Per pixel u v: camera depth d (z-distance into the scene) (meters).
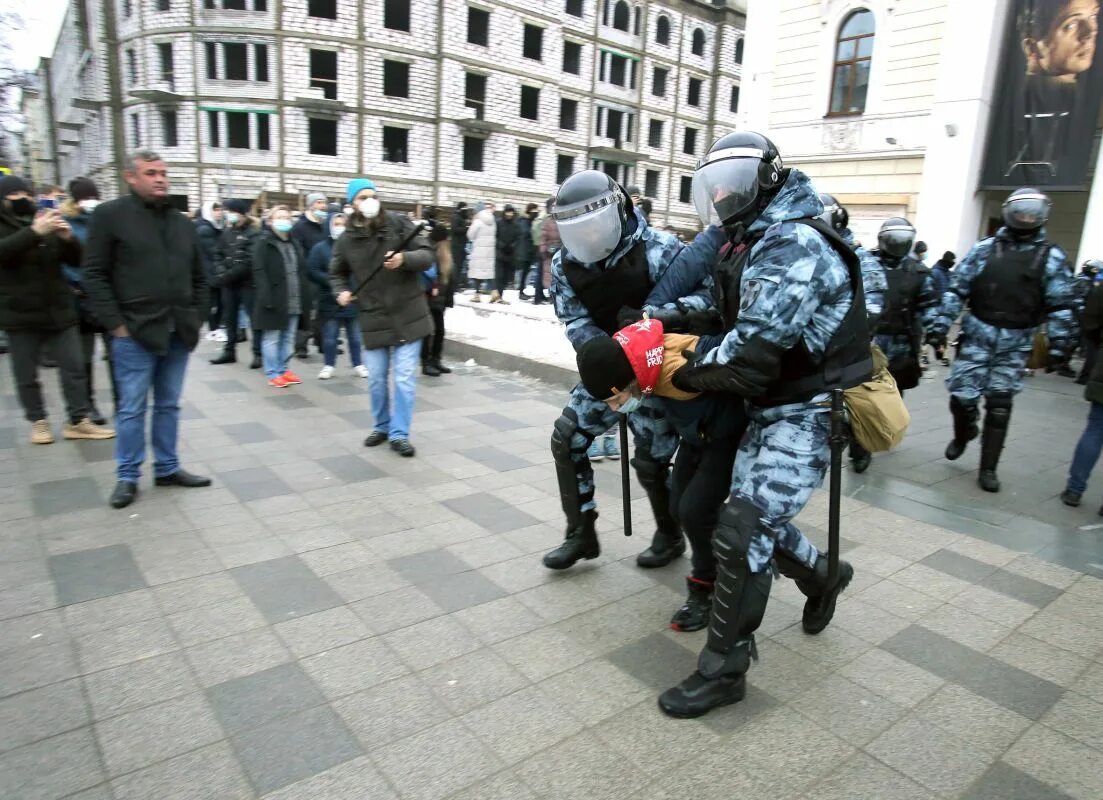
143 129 30.25
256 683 2.45
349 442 5.41
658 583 3.31
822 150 14.33
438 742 2.19
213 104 28.67
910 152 13.15
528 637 2.81
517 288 15.69
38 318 4.88
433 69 29.94
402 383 5.07
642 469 3.29
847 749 2.23
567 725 2.29
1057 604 3.22
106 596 3.00
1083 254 11.31
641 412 3.12
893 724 2.36
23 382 4.98
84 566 3.26
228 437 5.41
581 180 2.70
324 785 2.00
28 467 4.60
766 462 2.32
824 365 2.29
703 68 39.75
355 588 3.15
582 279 2.92
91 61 33.19
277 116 28.59
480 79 31.55
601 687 2.51
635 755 2.17
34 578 3.13
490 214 12.29
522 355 8.22
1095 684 2.61
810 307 2.13
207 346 9.51
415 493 4.37
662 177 39.41
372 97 29.16
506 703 2.40
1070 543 3.91
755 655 2.46
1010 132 12.12
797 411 2.31
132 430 3.98
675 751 2.19
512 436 5.72
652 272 2.88
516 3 31.38
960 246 12.64
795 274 2.11
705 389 2.30
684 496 2.74
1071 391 8.66
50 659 2.54
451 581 3.26
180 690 2.40
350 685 2.46
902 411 2.32
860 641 2.87
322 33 28.16
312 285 7.89
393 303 4.98
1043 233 4.60
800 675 2.63
